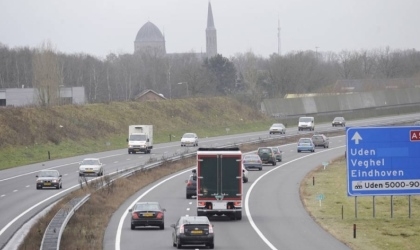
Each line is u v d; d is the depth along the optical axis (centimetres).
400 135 14525
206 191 13900
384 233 13050
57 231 10981
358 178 14525
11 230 12362
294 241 11656
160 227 12788
